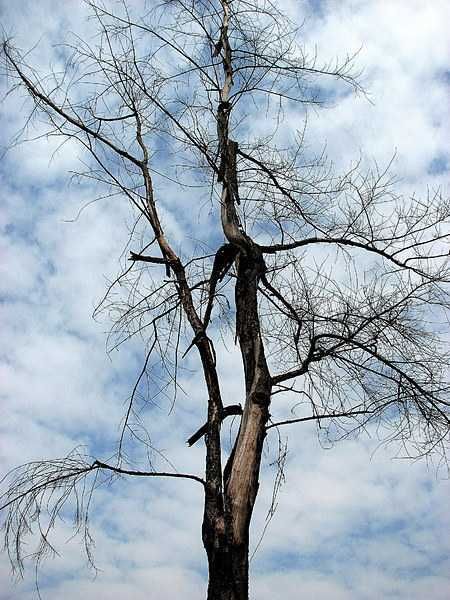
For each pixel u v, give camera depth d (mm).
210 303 8000
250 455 6973
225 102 8383
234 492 6824
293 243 8211
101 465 7090
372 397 7703
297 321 7840
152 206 8117
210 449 7098
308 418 7410
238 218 8133
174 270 8000
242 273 7863
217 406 7375
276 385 7438
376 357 7668
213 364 7578
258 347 7488
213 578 6578
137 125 8242
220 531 6664
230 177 8148
